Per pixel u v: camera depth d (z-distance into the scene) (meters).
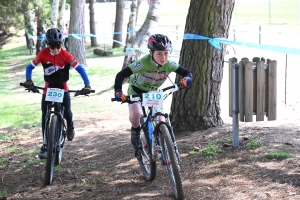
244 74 7.32
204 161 7.08
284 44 23.97
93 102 15.52
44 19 31.70
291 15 38.50
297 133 8.01
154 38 5.76
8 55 35.34
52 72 7.07
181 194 5.51
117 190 6.31
